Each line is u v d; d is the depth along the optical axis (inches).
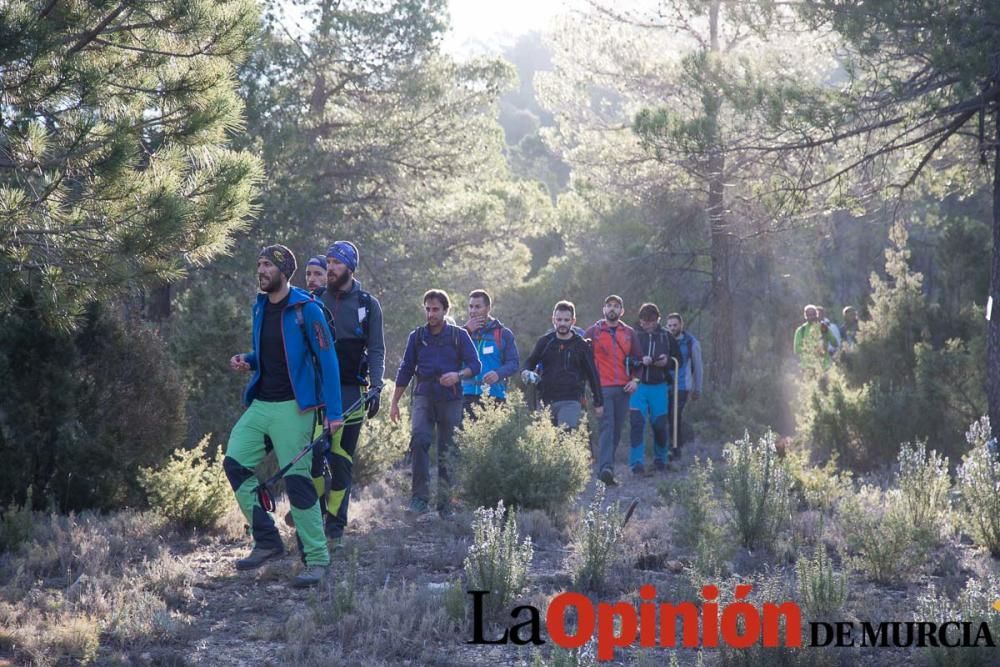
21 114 242.7
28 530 265.3
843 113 396.2
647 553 264.1
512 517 220.4
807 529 298.0
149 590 224.5
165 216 248.5
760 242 676.7
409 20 793.6
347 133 778.8
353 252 277.4
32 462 305.1
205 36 271.6
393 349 773.9
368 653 188.5
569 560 262.4
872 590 231.8
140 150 262.4
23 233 251.4
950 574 251.6
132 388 319.9
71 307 253.4
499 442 328.5
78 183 255.6
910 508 291.9
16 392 297.7
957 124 410.6
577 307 804.6
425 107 819.4
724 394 631.2
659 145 443.2
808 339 589.9
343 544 268.7
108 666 177.0
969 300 539.2
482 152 839.1
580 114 731.4
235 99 274.8
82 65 245.9
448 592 209.5
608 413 432.8
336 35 781.3
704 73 429.7
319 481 273.3
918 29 382.9
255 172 270.8
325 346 230.5
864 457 448.1
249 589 230.4
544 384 395.5
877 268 923.4
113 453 312.7
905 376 500.1
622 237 805.2
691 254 729.6
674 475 474.6
